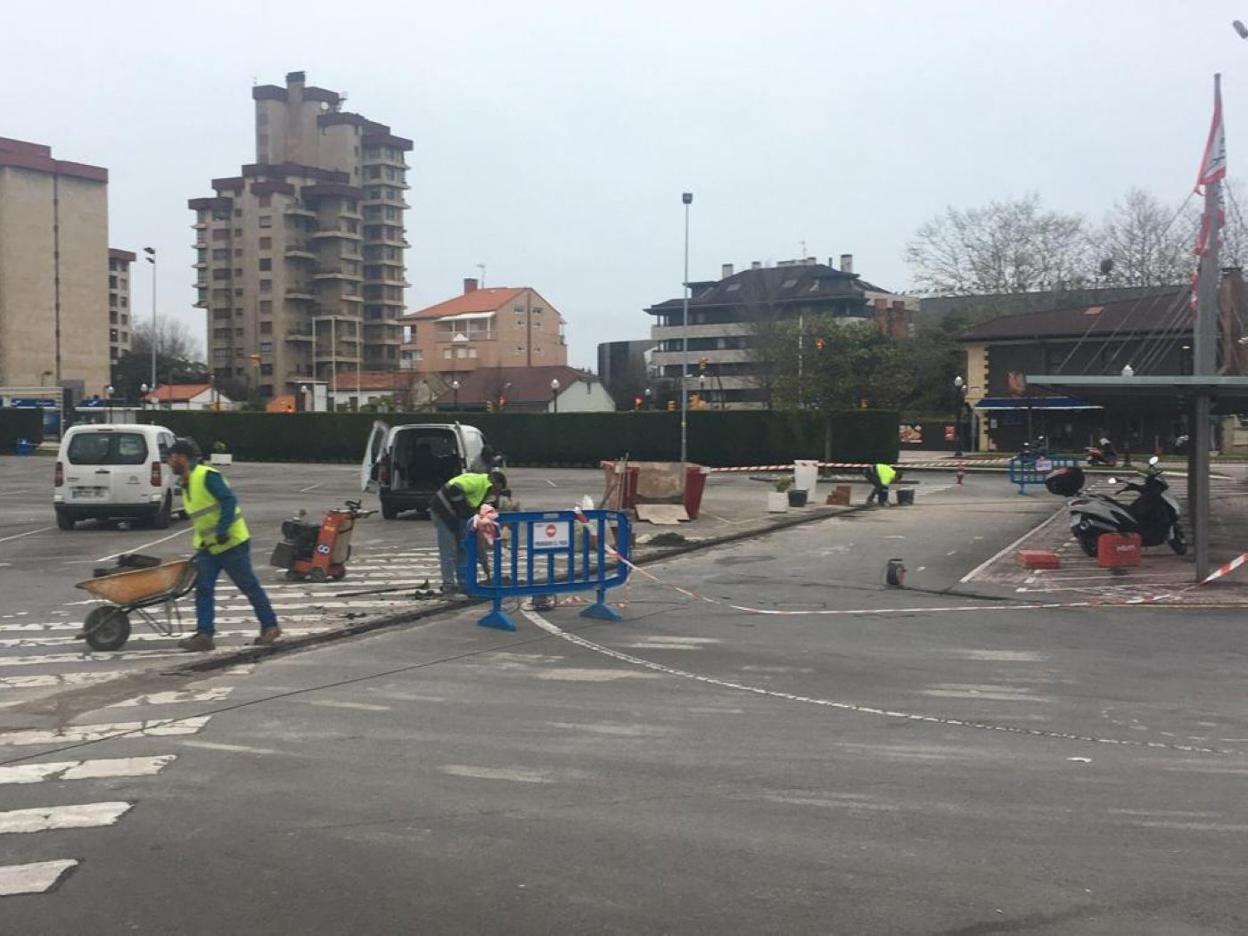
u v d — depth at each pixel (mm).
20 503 27266
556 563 12086
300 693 7953
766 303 87562
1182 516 22094
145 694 7930
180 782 5836
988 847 4879
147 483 19844
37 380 86938
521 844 4918
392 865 4676
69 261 89062
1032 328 58375
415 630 10656
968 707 7547
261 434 56562
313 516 24109
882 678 8492
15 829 5121
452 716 7273
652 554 16609
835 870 4613
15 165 85438
